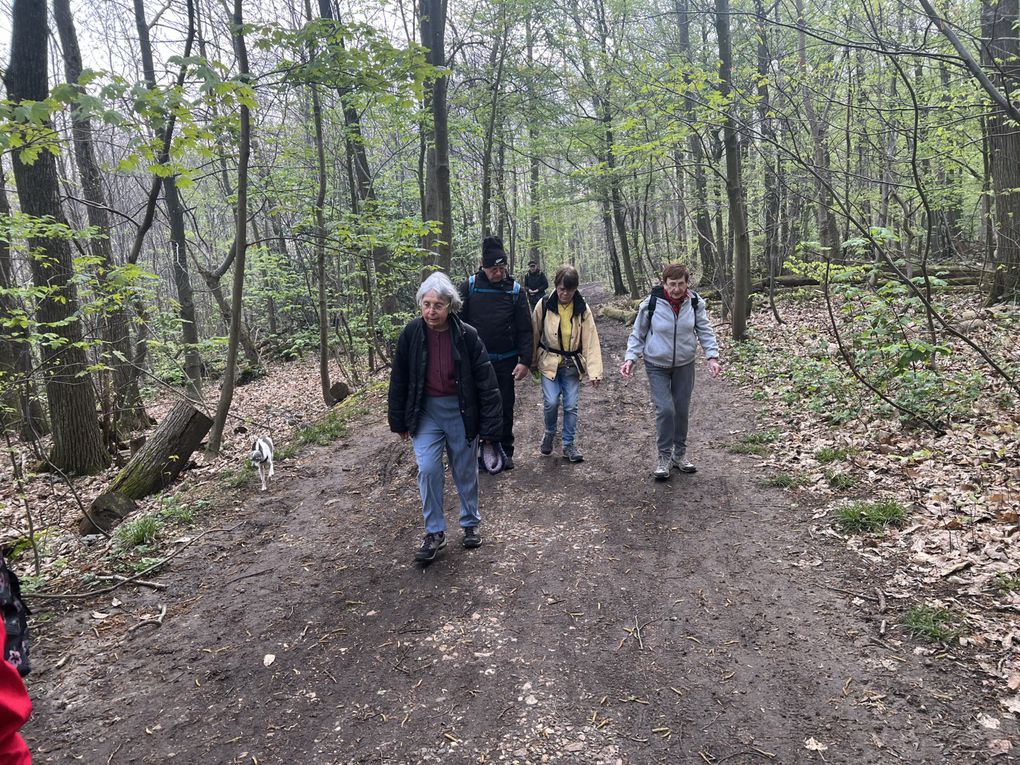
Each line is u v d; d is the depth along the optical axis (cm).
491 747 246
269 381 1595
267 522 502
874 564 356
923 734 234
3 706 122
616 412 776
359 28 603
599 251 5125
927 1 375
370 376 1330
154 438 637
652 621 325
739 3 1060
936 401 566
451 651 311
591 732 250
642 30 1447
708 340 507
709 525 433
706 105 636
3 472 827
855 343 621
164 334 1059
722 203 1401
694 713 257
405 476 591
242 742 260
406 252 852
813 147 918
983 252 1017
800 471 508
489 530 451
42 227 623
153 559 445
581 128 1605
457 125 1416
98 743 266
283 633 340
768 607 328
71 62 947
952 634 284
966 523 377
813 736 239
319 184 1155
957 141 890
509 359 551
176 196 1236
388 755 246
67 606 387
